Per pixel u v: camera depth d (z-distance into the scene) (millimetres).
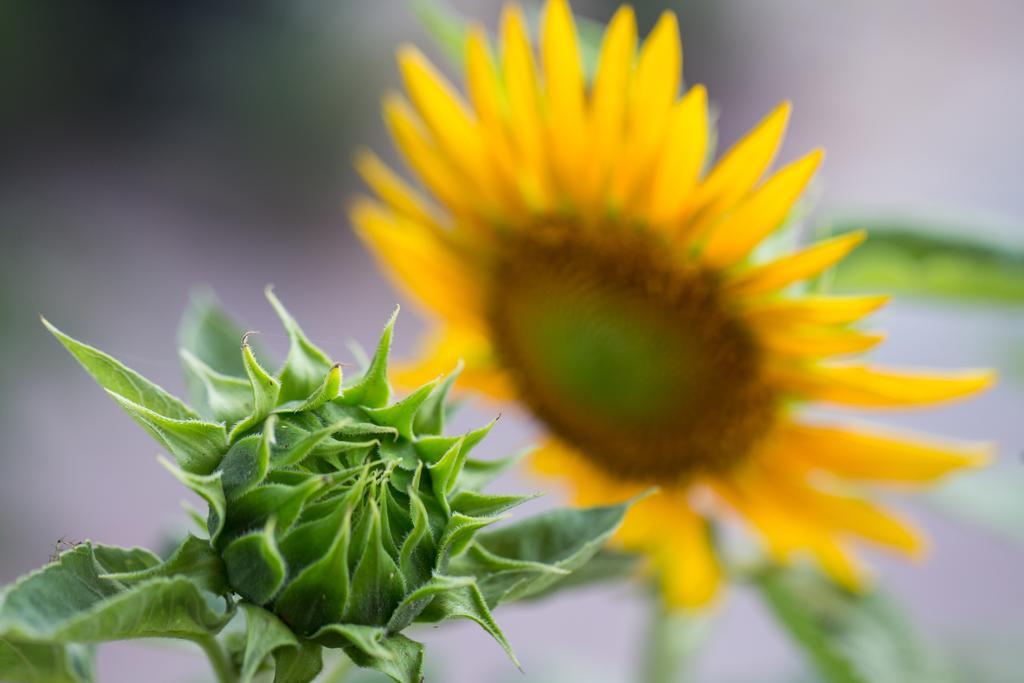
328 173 1638
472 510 564
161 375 1104
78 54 1573
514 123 674
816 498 685
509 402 716
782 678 784
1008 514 709
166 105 1630
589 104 679
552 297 693
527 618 1223
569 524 585
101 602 544
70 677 567
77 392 1087
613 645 1193
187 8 1627
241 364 623
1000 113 1651
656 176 667
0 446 1038
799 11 1761
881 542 683
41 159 1564
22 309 1007
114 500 1178
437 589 554
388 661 552
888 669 683
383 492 555
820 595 695
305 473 556
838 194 1552
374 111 1655
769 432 682
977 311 704
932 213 699
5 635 536
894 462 673
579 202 684
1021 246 694
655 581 701
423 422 573
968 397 655
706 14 1698
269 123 1629
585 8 1635
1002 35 1777
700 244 673
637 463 701
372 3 1668
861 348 659
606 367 691
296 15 1649
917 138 1626
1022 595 1217
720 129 1660
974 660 770
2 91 1545
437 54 1669
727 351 677
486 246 699
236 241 1563
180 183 1597
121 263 1090
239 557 552
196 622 550
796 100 1684
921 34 1773
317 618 551
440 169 688
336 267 1563
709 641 720
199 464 558
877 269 698
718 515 709
